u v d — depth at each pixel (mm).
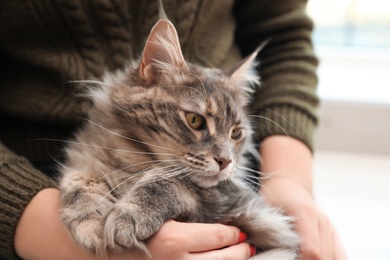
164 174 640
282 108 814
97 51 750
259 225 678
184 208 625
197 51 789
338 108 1133
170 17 759
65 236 628
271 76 854
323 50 1271
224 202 667
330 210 1006
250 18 873
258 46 840
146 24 754
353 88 1181
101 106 708
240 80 759
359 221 988
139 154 671
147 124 664
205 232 604
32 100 748
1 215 653
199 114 668
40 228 643
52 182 685
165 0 752
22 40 748
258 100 839
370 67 1259
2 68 780
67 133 766
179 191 630
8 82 769
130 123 675
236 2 863
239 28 887
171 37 681
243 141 735
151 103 668
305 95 824
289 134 802
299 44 861
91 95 728
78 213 620
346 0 1216
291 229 706
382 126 1135
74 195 640
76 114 746
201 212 645
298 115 812
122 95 690
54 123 754
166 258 589
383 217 993
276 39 863
